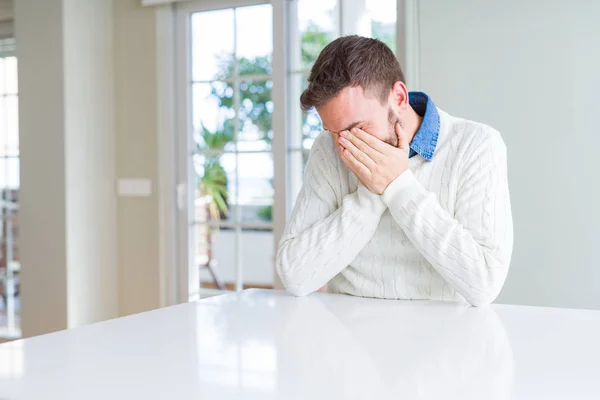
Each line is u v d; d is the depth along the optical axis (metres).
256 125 3.51
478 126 1.40
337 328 1.04
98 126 3.73
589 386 0.71
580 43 2.64
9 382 0.75
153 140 3.73
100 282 3.74
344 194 1.48
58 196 3.57
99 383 0.74
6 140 4.00
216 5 3.57
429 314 1.17
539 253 2.74
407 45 2.95
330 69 1.26
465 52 2.84
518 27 2.74
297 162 3.44
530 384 0.72
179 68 3.69
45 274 3.61
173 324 1.09
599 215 2.63
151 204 3.74
